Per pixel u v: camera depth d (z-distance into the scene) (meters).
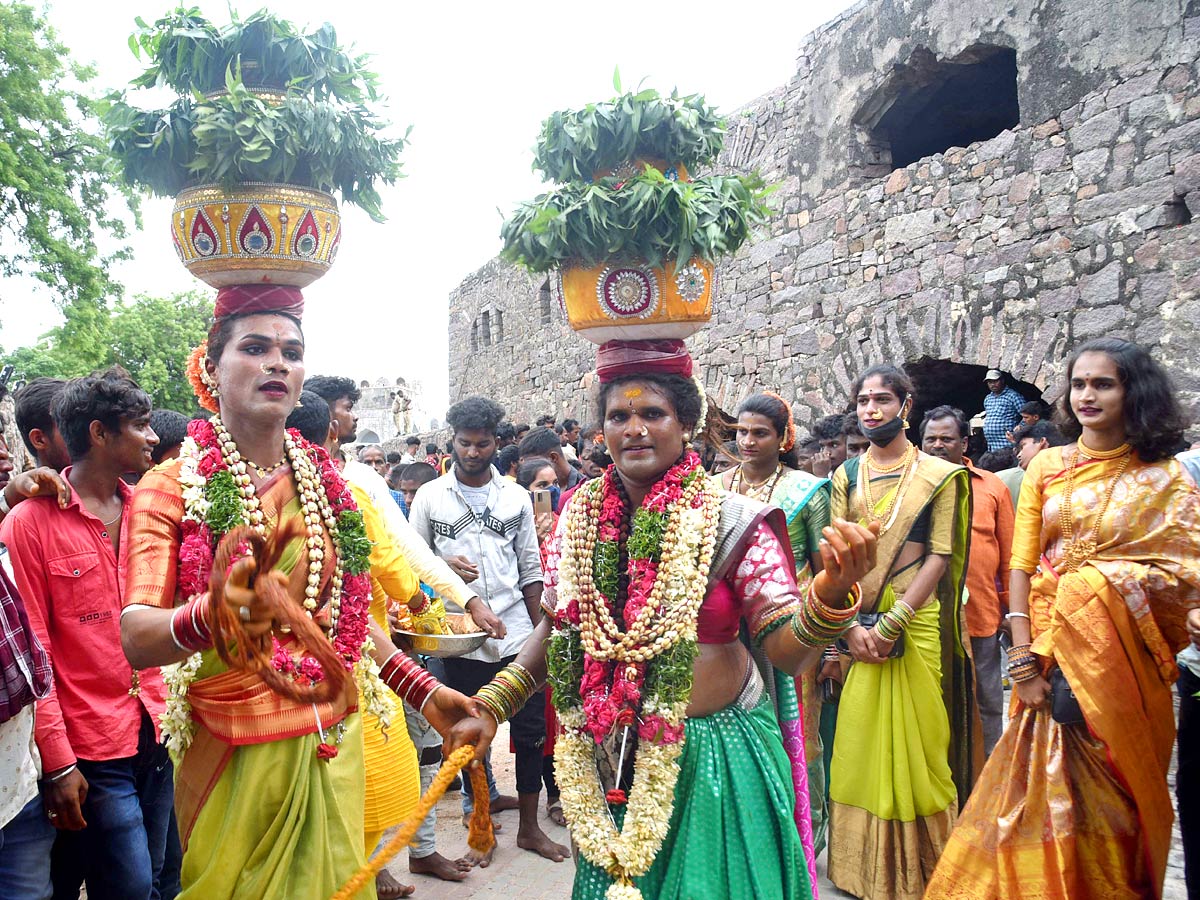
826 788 4.55
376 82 2.73
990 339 9.02
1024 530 3.49
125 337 32.47
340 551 2.51
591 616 2.48
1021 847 3.25
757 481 4.52
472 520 4.69
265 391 2.41
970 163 9.24
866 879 3.95
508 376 20.02
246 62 2.58
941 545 4.02
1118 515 3.20
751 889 2.28
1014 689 3.41
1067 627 3.14
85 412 3.14
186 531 2.30
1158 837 3.13
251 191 2.40
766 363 11.95
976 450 11.53
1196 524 3.12
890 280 10.13
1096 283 8.10
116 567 3.14
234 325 2.45
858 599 2.14
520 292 19.33
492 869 4.28
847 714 4.05
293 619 2.00
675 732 2.29
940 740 3.94
